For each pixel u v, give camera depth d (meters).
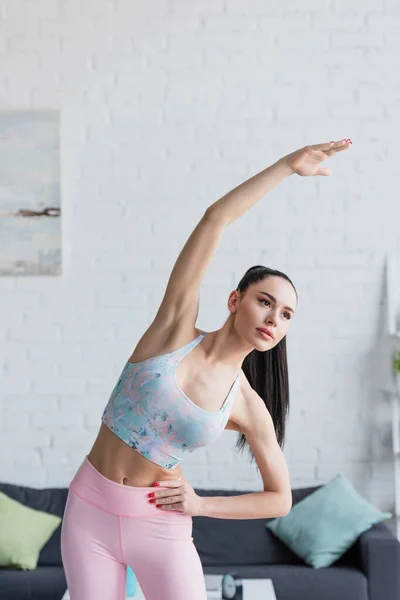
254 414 2.70
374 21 4.99
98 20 5.01
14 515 4.57
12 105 5.01
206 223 2.50
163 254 5.00
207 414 2.51
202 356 2.57
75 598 2.55
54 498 4.78
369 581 4.25
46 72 5.01
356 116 5.00
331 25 4.99
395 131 5.00
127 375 2.56
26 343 5.01
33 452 5.01
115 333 5.00
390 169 5.01
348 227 5.01
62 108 5.01
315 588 4.22
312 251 5.00
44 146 4.96
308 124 4.99
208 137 5.00
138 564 2.58
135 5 5.00
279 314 2.50
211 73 4.99
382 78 4.99
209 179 5.00
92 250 5.00
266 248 5.00
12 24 5.01
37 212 4.96
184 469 5.01
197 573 2.59
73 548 2.57
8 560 4.42
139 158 5.01
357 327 5.01
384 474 5.01
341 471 5.01
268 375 2.79
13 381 5.01
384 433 5.00
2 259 4.97
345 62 4.99
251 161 4.99
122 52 5.00
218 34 5.00
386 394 4.98
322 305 5.01
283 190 5.01
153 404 2.50
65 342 5.01
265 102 5.00
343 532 4.45
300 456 5.01
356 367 5.01
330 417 5.01
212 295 4.99
